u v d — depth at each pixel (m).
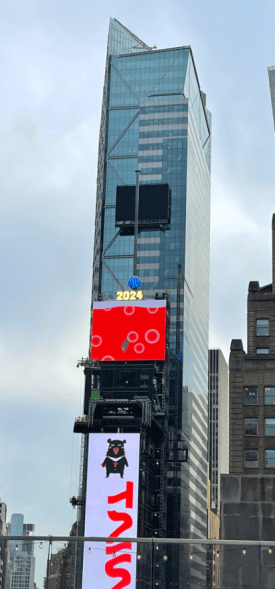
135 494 163.75
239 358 106.25
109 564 150.12
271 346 115.25
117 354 187.88
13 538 82.88
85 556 151.38
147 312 190.00
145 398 180.62
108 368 186.75
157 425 186.00
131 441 167.50
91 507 164.25
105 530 162.00
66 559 87.62
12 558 83.94
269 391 104.44
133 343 188.25
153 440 194.75
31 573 83.81
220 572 88.44
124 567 149.50
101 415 182.00
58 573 83.88
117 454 166.88
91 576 149.75
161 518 189.12
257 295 118.19
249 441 102.69
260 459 101.69
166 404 196.12
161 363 193.25
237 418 103.75
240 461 101.88
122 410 182.38
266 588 86.50
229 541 77.12
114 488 164.75
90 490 165.50
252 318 117.19
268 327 116.31
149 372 185.12
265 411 103.62
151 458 186.25
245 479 96.19
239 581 87.44
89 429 178.88
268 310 117.06
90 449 168.25
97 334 190.38
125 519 162.12
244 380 105.25
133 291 195.25
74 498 177.75
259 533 93.56
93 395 185.50
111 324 190.38
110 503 163.88
